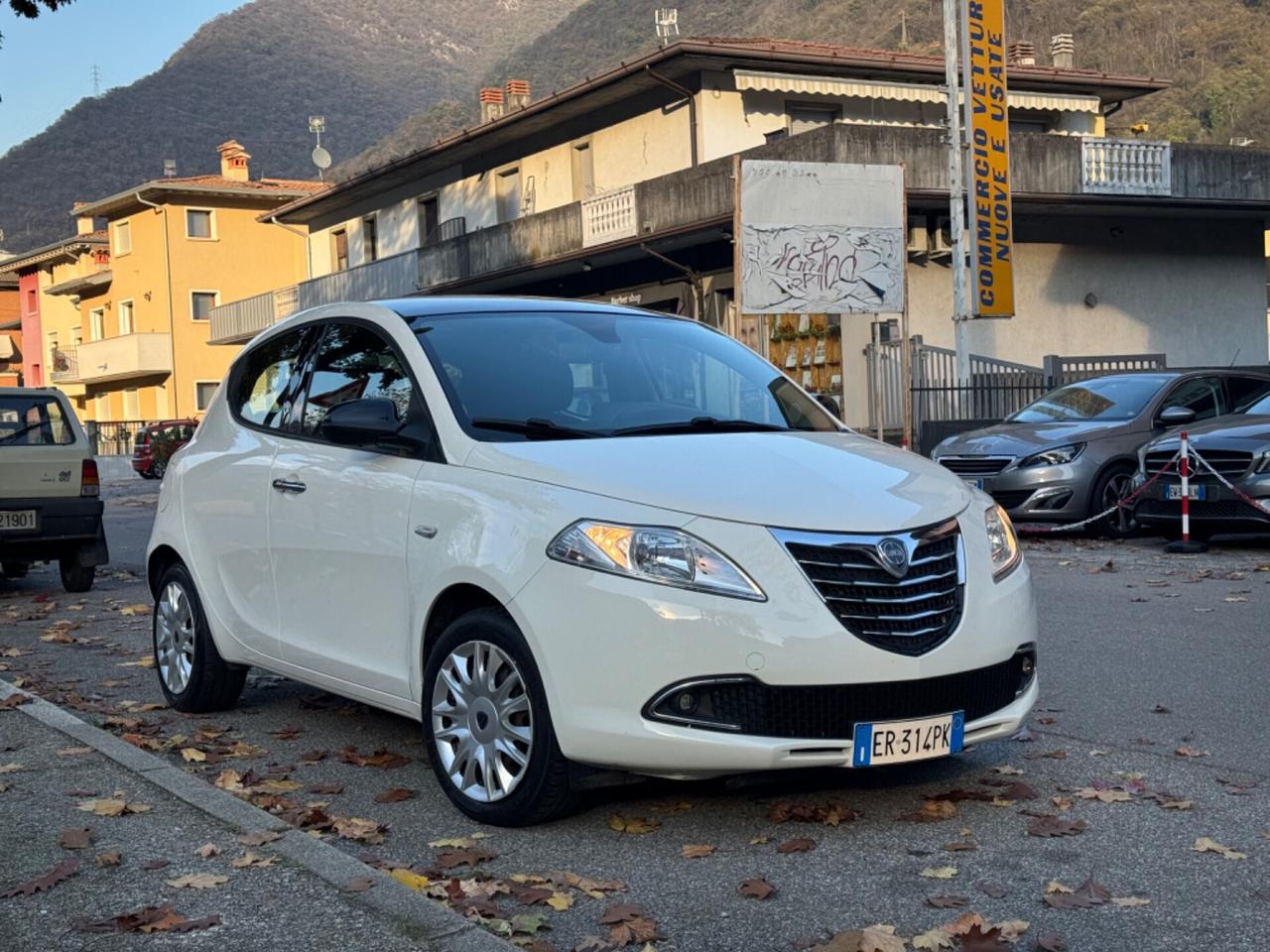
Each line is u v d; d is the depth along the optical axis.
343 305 5.83
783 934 3.61
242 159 59.38
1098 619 8.55
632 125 29.70
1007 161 20.73
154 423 38.88
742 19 162.25
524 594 4.32
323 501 5.34
